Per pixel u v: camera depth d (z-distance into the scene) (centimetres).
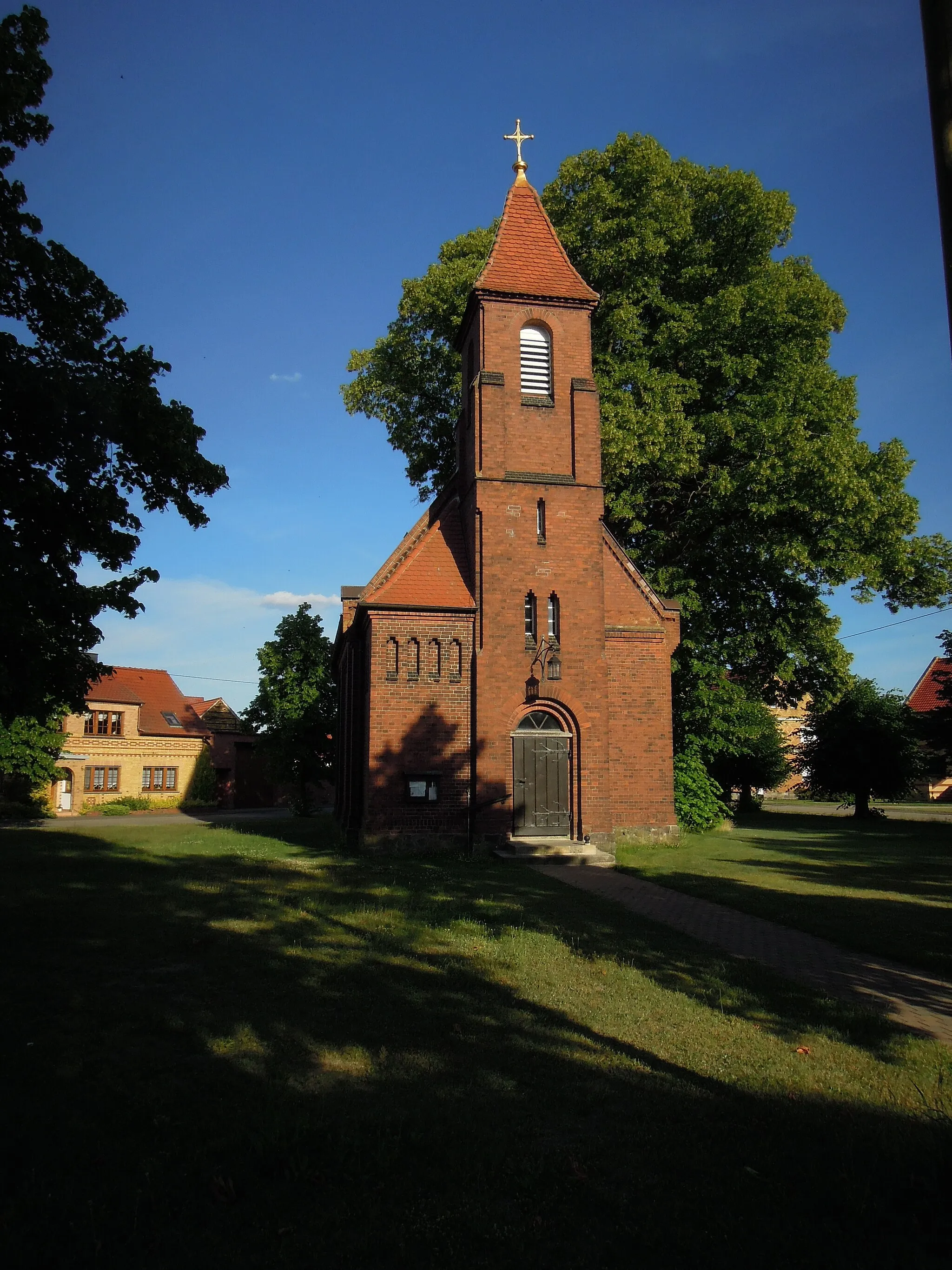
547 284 2266
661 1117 567
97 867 1809
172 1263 403
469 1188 471
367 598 2142
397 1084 616
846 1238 427
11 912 1255
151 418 1256
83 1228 428
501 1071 645
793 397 2612
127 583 1286
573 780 2102
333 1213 445
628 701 2278
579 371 2253
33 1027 739
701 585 2858
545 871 1780
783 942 1121
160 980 888
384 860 1919
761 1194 469
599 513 2191
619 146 2666
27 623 1130
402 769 2042
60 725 4378
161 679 6197
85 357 1232
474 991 854
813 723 4056
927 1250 418
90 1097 591
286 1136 526
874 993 890
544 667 2095
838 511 2494
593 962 977
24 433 1184
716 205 2769
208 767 5859
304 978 895
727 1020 779
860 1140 530
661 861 1942
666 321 2730
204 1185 473
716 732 2848
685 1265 408
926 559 2866
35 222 1195
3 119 1158
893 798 3959
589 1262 409
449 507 2367
